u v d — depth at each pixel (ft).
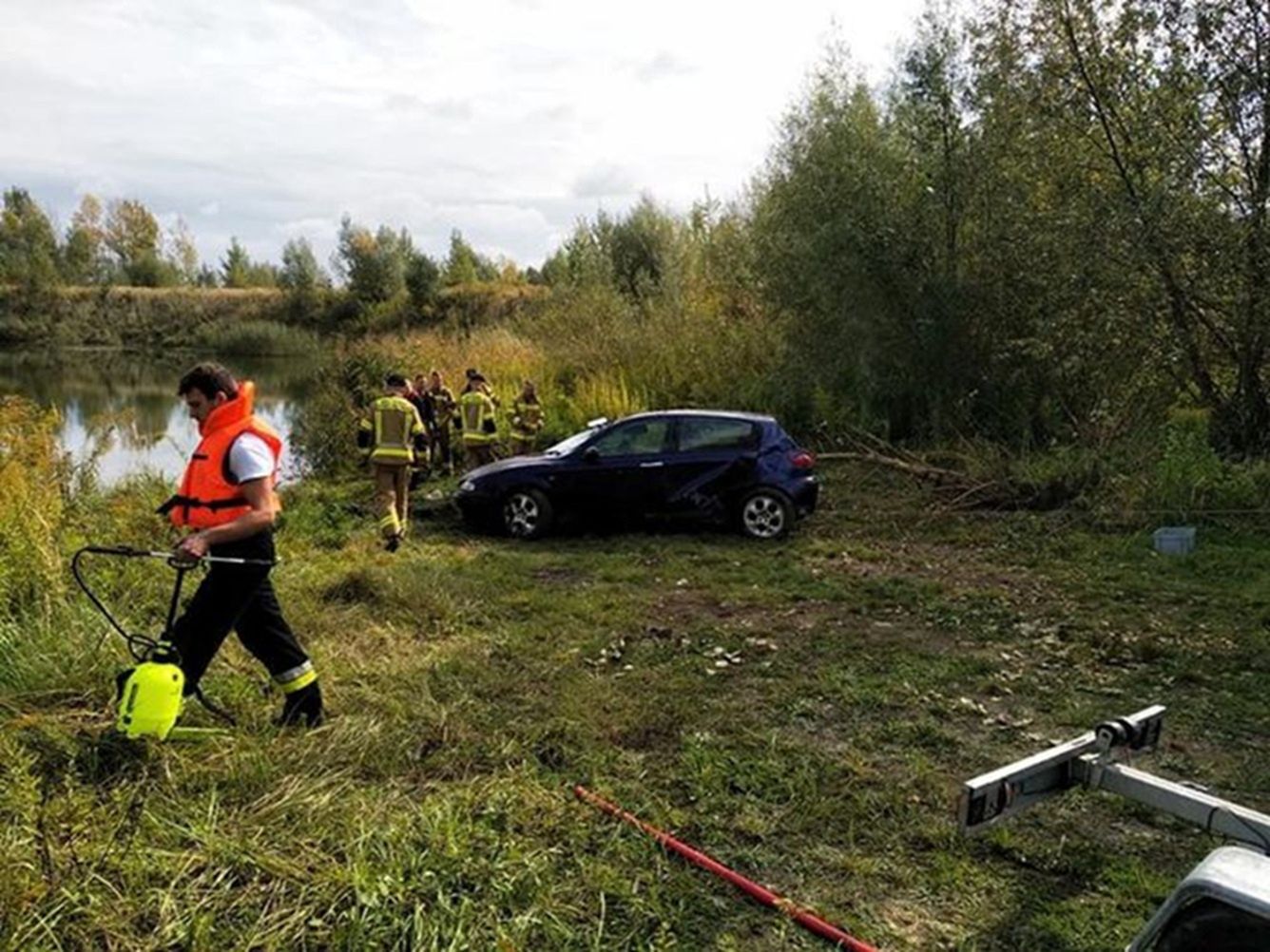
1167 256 37.58
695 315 66.13
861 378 51.29
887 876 12.54
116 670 17.38
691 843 13.19
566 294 79.05
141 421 80.43
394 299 166.71
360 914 10.75
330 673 18.66
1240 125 38.17
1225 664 20.88
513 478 35.47
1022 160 44.52
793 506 34.73
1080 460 38.63
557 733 16.53
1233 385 41.06
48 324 185.16
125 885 11.15
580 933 10.98
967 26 45.65
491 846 12.39
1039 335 41.70
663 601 26.09
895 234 48.03
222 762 14.42
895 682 19.57
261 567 15.21
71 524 27.50
